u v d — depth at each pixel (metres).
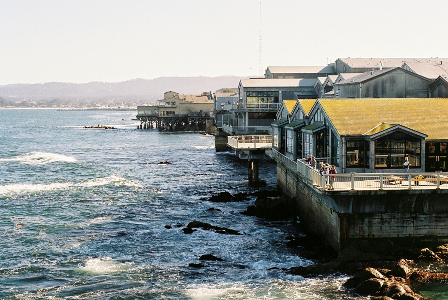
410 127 37.00
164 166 86.56
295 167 44.75
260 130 85.38
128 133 186.50
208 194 59.69
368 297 27.03
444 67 66.81
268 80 91.62
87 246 38.75
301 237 39.12
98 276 32.53
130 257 36.09
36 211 50.28
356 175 31.33
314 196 39.22
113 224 45.44
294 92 88.88
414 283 28.19
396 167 35.75
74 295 29.59
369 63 96.94
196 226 43.44
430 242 31.89
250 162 65.38
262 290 29.05
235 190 62.22
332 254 33.28
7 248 38.34
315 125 44.62
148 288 30.22
